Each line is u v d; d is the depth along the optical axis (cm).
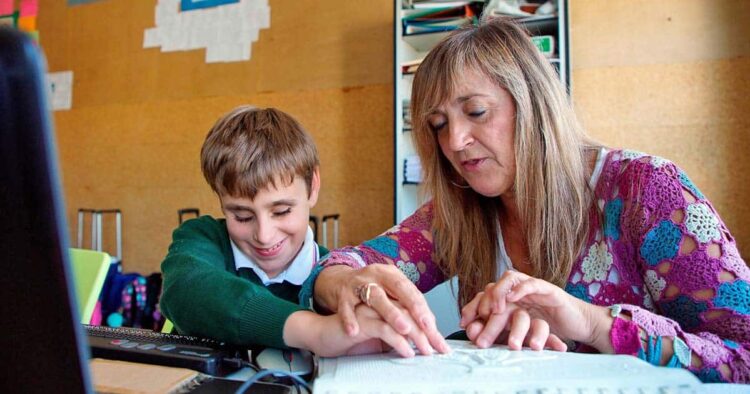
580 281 85
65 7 342
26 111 26
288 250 100
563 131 85
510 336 58
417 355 55
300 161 97
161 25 321
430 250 102
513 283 63
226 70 306
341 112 283
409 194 241
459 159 87
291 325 63
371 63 278
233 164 91
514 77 81
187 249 90
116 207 330
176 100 317
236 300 68
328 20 286
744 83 217
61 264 28
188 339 63
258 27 300
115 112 330
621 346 60
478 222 99
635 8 232
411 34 232
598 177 86
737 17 219
